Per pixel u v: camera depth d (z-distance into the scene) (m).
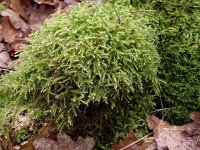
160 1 0.52
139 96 0.49
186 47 0.50
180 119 0.52
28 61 0.46
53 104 0.45
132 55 0.45
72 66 0.43
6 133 0.51
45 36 0.46
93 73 0.44
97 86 0.44
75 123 0.48
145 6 0.53
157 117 0.51
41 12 0.85
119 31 0.45
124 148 0.49
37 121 0.52
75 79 0.44
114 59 0.44
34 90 0.46
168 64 0.51
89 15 0.47
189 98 0.51
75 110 0.45
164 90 0.52
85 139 0.47
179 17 0.52
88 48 0.44
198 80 0.51
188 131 0.49
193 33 0.51
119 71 0.44
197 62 0.50
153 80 0.47
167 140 0.48
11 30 0.79
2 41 0.77
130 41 0.45
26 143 0.50
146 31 0.48
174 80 0.51
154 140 0.49
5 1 0.83
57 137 0.47
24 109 0.52
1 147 0.50
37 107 0.47
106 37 0.44
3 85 0.49
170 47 0.51
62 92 0.44
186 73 0.51
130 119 0.50
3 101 0.53
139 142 0.49
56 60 0.44
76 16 0.46
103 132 0.49
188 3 0.52
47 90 0.44
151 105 0.51
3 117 0.52
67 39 0.45
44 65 0.45
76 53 0.44
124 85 0.44
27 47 0.48
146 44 0.47
